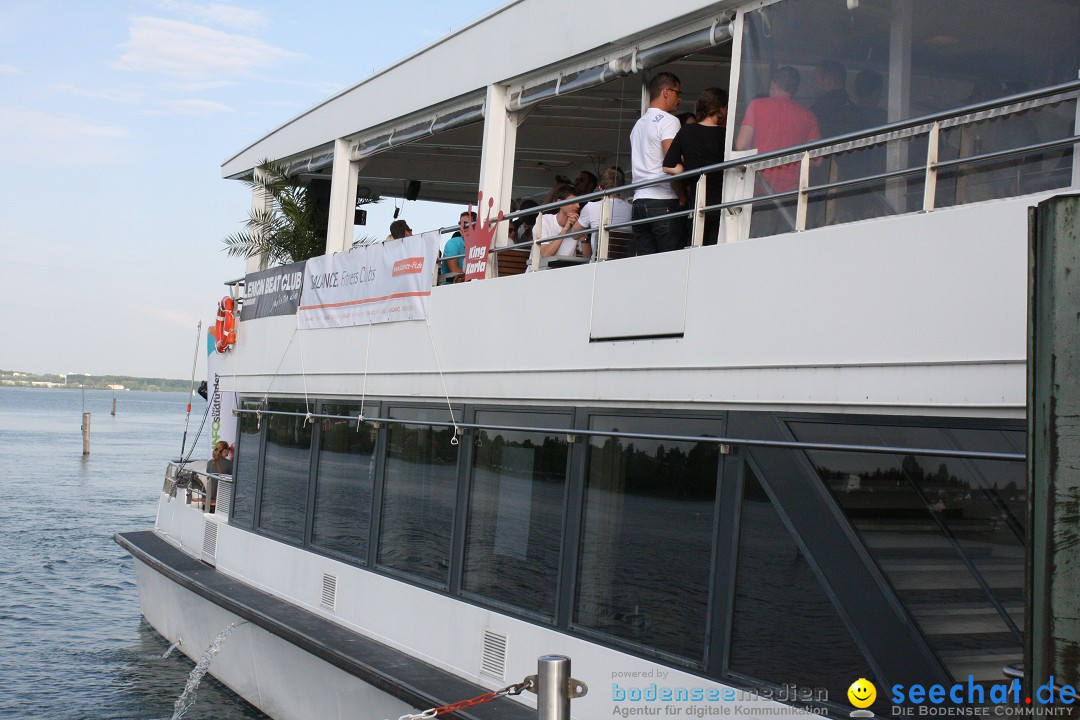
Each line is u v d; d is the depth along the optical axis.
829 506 4.87
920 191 4.87
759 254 5.28
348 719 8.02
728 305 5.43
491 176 7.84
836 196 5.24
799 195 5.32
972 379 4.26
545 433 6.71
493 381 7.24
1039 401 3.27
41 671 12.81
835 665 4.81
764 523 5.18
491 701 6.62
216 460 12.63
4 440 72.38
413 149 12.30
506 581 6.96
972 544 4.29
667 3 6.32
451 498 7.61
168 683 11.59
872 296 4.68
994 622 4.20
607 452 6.20
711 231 6.47
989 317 4.20
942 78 4.91
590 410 6.38
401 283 8.42
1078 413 3.18
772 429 5.17
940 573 4.40
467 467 7.47
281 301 10.64
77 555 22.28
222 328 11.88
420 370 8.09
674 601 5.64
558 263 7.77
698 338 5.60
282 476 10.20
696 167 6.27
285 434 10.23
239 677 10.18
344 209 10.27
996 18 4.73
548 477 6.67
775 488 5.12
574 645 6.21
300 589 9.52
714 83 8.88
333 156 10.63
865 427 4.74
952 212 4.37
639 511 5.93
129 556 22.39
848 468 4.80
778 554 5.10
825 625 4.86
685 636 5.56
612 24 6.75
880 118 5.16
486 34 8.00
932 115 4.48
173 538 13.41
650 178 6.58
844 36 5.39
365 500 8.71
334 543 9.14
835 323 4.85
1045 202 3.25
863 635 4.70
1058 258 3.22
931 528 4.45
